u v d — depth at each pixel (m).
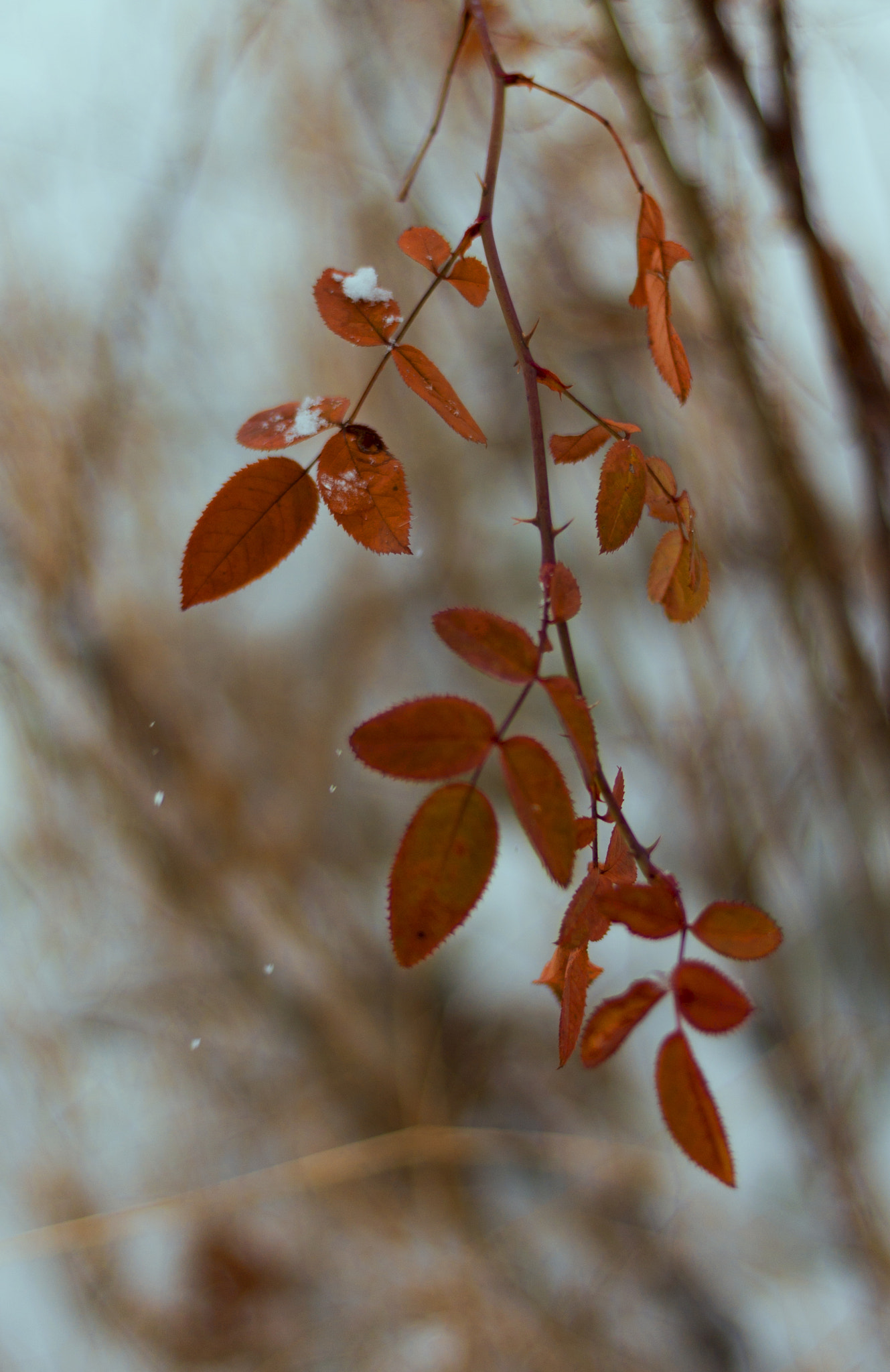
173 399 2.12
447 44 1.46
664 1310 1.86
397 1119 2.19
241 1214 1.99
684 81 1.10
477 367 2.08
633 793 2.06
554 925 2.43
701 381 1.38
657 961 2.13
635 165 1.37
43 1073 2.05
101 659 2.05
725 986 0.66
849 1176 1.82
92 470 1.95
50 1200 1.97
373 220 1.97
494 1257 1.96
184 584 0.67
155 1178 2.04
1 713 1.99
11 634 1.94
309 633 2.54
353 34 1.57
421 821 0.63
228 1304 1.90
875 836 1.68
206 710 2.28
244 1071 2.17
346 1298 1.91
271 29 1.67
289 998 2.24
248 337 2.17
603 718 2.09
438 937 0.63
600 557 2.04
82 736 2.03
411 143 1.64
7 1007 2.06
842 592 1.26
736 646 1.73
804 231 1.01
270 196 1.99
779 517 1.37
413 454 2.44
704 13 0.96
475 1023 2.36
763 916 0.67
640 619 1.94
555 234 1.53
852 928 1.83
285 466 0.68
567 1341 1.81
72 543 1.95
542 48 1.06
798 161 1.00
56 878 2.09
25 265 1.90
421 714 0.63
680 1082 0.66
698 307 1.31
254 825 2.28
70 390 1.93
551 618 0.66
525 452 2.12
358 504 0.68
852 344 1.04
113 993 2.14
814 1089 1.86
